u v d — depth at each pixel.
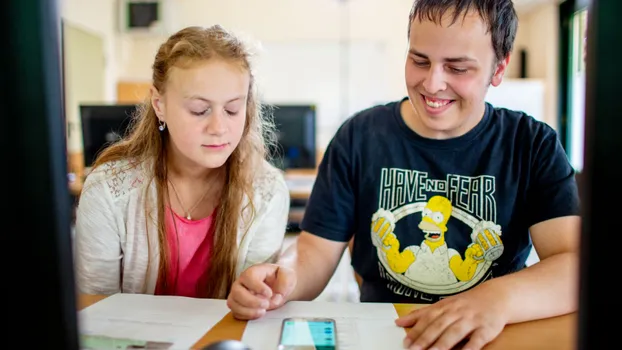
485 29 0.77
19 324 0.35
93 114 2.39
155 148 0.96
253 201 1.00
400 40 5.31
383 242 0.96
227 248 0.98
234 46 0.87
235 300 0.69
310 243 0.98
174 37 0.89
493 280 0.72
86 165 2.42
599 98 0.32
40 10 0.32
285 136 2.52
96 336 0.62
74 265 0.37
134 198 0.95
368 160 0.99
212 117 0.84
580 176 0.35
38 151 0.33
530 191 0.92
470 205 0.93
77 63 4.18
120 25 5.15
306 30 5.37
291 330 0.64
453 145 0.95
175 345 0.60
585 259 0.34
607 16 0.32
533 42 5.07
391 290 0.96
